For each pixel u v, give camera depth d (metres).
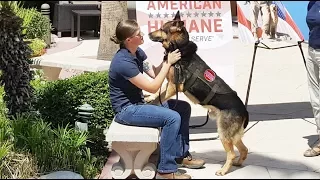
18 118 5.38
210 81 5.00
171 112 4.67
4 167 4.86
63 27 13.34
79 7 13.48
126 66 4.64
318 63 5.46
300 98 8.00
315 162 5.39
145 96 5.35
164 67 4.80
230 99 4.96
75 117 5.73
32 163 4.96
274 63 10.50
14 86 5.61
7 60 5.52
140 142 4.60
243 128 4.99
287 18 6.15
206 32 6.31
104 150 5.51
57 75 7.64
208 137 6.21
